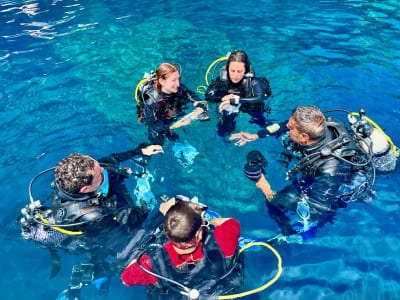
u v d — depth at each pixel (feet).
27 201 8.94
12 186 9.40
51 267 7.32
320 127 6.98
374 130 8.02
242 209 8.61
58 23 21.13
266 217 8.35
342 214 8.07
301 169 7.72
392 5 20.59
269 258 7.34
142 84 11.10
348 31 17.57
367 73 13.58
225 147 10.51
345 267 7.01
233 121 11.57
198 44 17.67
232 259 6.03
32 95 13.64
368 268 6.94
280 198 7.81
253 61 15.34
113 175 7.61
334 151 7.13
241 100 10.94
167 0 24.97
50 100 13.30
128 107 12.83
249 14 21.21
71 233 6.79
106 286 6.91
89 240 7.01
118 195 7.30
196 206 5.39
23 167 10.05
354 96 12.19
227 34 18.58
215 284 5.96
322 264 7.11
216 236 5.72
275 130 9.59
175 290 5.87
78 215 6.45
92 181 6.38
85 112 12.55
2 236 8.06
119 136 11.27
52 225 6.50
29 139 11.19
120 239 6.93
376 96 12.09
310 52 15.72
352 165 7.29
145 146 9.44
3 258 7.54
